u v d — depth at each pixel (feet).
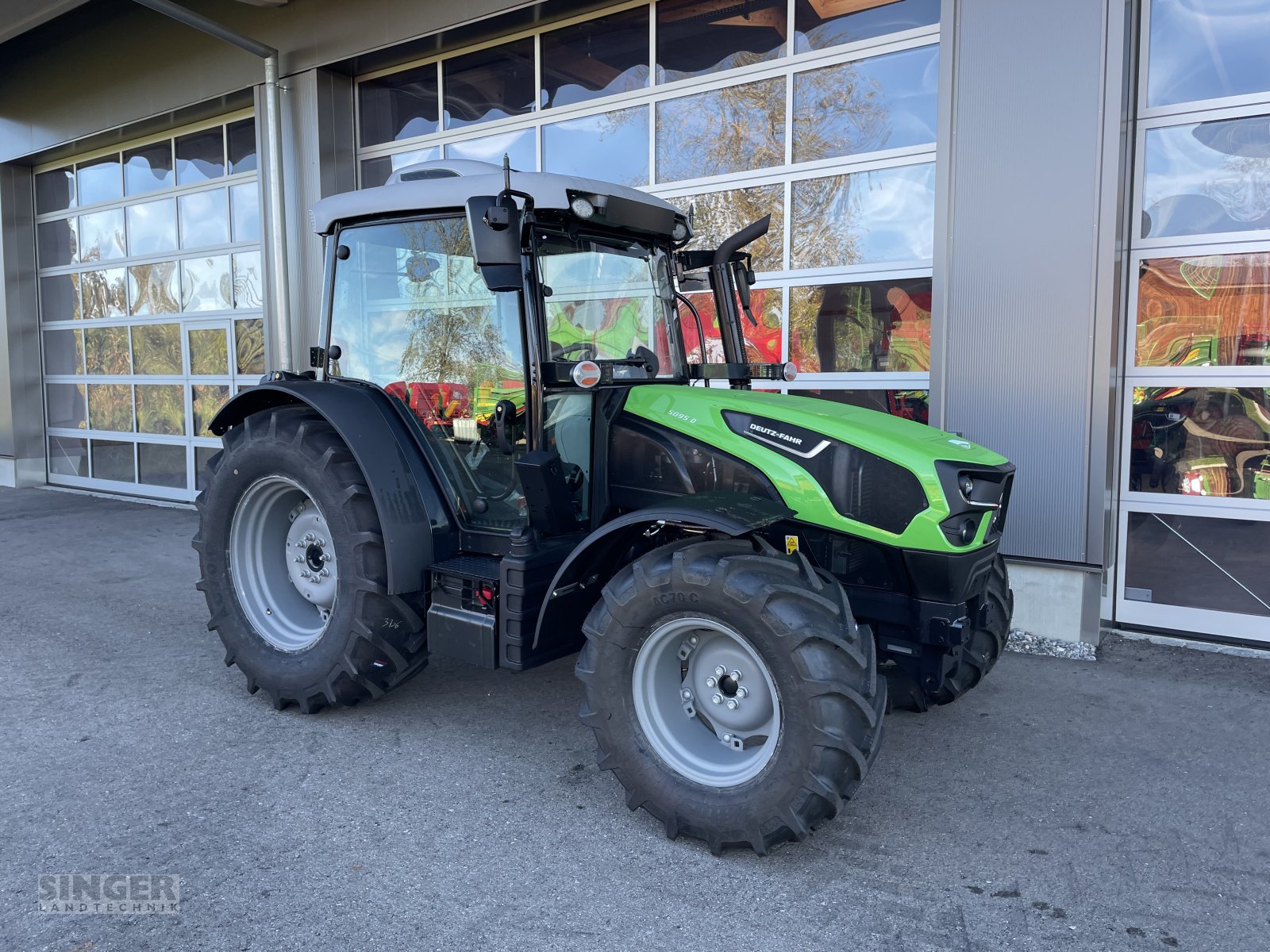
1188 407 15.71
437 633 10.73
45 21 27.68
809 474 9.63
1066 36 14.55
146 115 28.86
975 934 7.49
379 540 11.14
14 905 7.75
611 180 21.34
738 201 19.53
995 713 12.42
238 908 7.76
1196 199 15.51
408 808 9.60
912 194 17.46
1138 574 16.24
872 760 8.32
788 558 8.75
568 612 10.37
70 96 30.99
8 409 35.19
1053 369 15.02
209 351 29.96
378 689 11.64
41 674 13.71
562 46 21.74
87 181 33.42
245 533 12.59
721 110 19.63
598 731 9.17
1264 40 14.78
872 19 17.76
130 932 7.41
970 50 15.40
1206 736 11.64
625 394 10.95
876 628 10.38
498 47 22.74
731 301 12.46
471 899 7.94
